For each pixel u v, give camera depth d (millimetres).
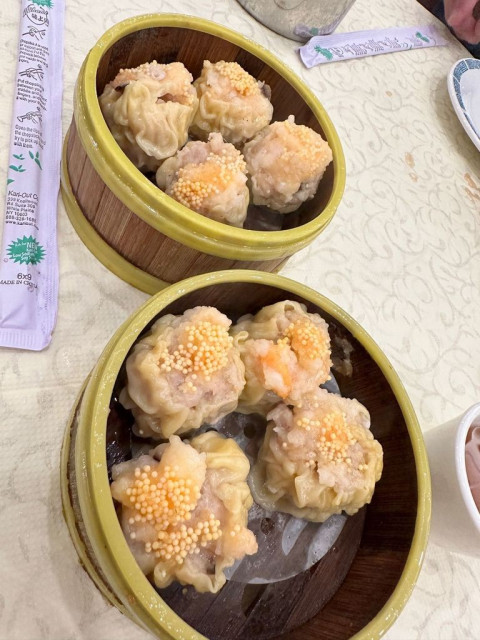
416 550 178
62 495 183
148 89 228
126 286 241
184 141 247
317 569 200
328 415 200
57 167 241
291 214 266
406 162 381
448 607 240
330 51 382
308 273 296
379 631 161
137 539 157
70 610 175
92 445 147
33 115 242
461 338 329
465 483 203
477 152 426
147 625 140
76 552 182
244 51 260
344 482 193
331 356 226
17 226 217
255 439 215
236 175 225
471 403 308
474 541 203
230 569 188
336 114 365
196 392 183
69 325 219
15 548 175
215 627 177
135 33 227
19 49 254
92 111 194
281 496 202
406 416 200
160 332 187
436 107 427
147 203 193
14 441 189
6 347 200
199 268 219
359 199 342
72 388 208
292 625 190
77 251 233
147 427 187
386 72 415
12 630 164
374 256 326
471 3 443
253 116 259
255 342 203
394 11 455
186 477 163
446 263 354
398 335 308
